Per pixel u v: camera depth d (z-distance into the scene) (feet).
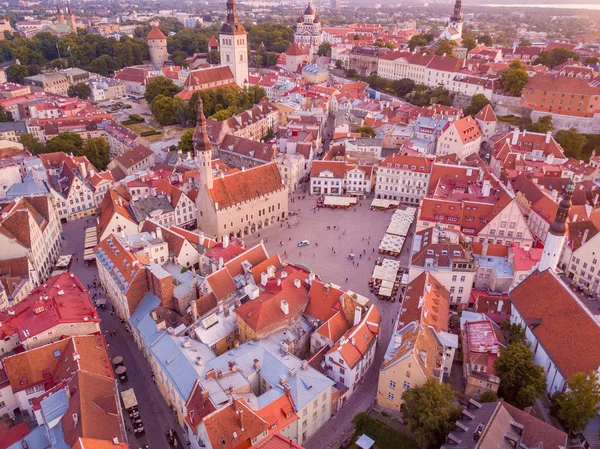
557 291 347.15
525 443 257.96
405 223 569.64
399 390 319.06
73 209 615.98
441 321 361.30
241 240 512.22
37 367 323.78
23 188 588.91
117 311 436.35
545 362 327.88
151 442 311.27
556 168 617.62
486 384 317.01
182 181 605.73
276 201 594.24
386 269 481.87
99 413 280.51
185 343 337.11
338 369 336.70
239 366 321.73
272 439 256.93
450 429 276.82
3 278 424.05
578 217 509.35
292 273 399.65
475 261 444.55
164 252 449.48
